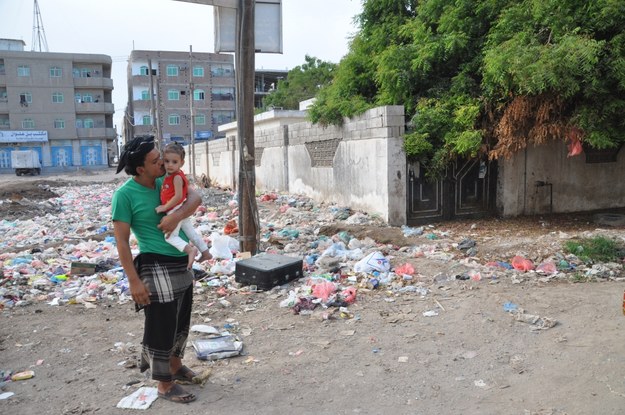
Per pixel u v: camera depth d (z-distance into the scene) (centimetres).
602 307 563
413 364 441
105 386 410
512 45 900
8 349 490
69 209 1756
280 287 670
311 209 1332
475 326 522
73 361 460
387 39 1272
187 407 374
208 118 6381
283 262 694
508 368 429
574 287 643
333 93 1352
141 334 525
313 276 707
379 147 1080
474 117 1007
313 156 1441
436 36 1122
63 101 5888
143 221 363
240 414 365
